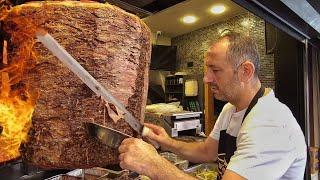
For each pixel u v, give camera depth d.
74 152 0.61
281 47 1.97
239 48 1.04
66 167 0.63
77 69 0.57
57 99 0.60
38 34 0.53
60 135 0.60
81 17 0.60
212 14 4.10
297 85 1.92
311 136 2.16
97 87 0.59
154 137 1.31
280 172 0.94
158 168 0.77
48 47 0.54
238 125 1.20
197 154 1.50
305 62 1.91
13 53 0.63
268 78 4.26
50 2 0.62
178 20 4.24
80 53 0.60
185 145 1.49
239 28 4.64
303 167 1.10
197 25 5.04
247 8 1.21
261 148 0.93
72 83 0.60
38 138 0.60
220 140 1.39
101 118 0.62
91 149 0.63
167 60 5.88
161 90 5.99
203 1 3.36
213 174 1.88
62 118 0.60
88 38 0.60
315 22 1.57
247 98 1.12
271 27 2.19
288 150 0.97
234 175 0.90
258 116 1.00
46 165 0.61
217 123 1.51
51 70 0.60
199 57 5.59
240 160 0.93
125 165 0.69
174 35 5.91
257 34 4.41
